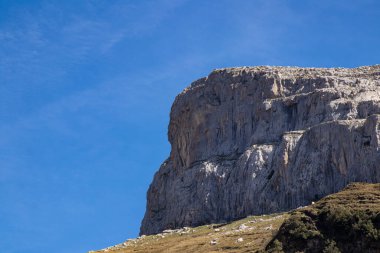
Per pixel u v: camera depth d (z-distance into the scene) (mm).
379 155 165875
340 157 171500
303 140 179250
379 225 112812
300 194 173625
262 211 178625
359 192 125750
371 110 179750
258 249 126312
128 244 181625
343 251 112438
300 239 115938
